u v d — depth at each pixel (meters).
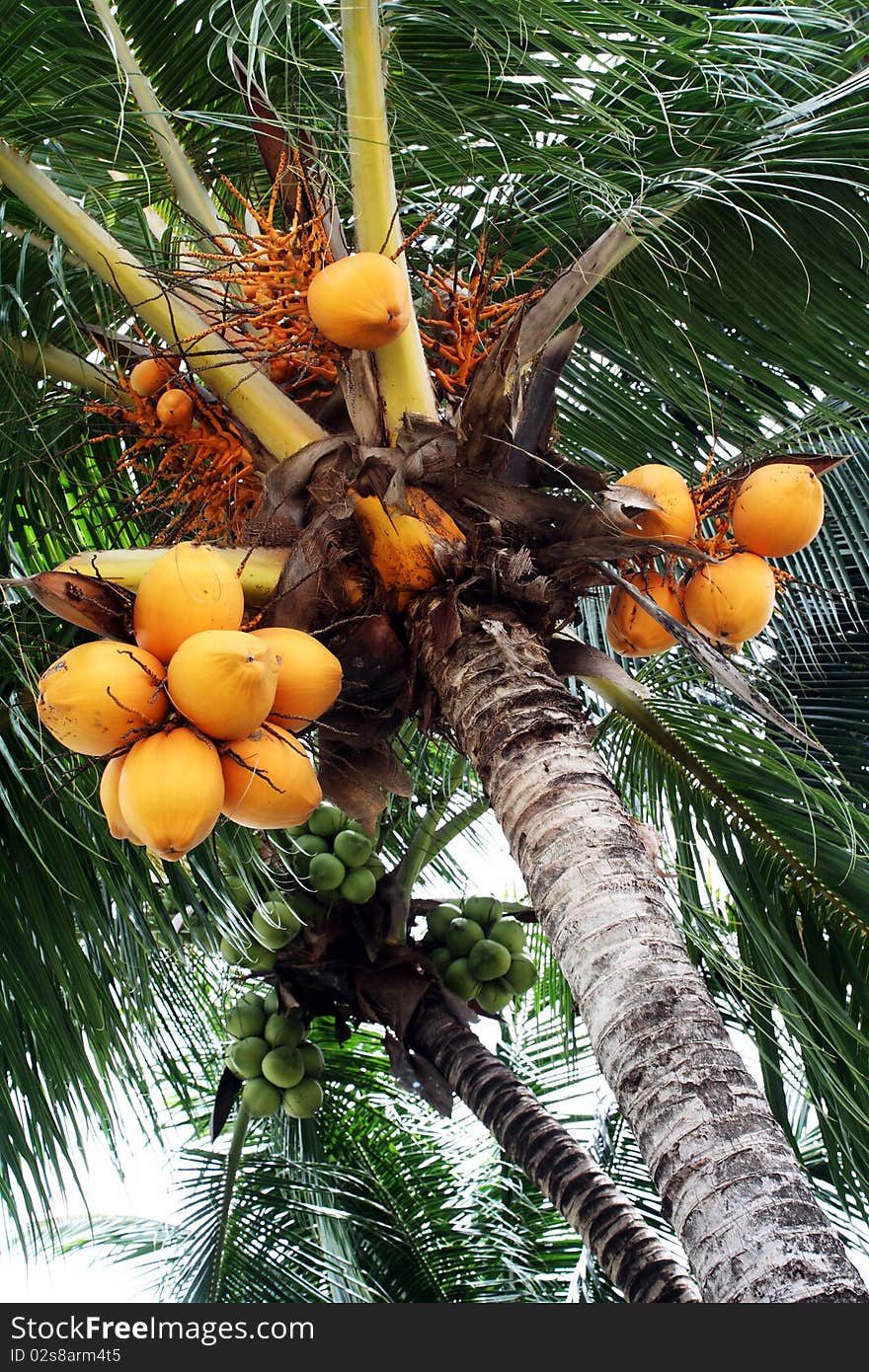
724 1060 1.75
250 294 2.59
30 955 3.13
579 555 2.43
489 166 3.22
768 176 3.20
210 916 3.45
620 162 3.27
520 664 2.30
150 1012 3.36
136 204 3.19
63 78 3.32
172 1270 4.80
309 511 2.43
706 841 3.70
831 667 4.36
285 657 2.08
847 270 3.33
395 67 3.02
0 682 3.06
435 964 4.04
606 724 3.87
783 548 2.52
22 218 3.14
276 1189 5.02
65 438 3.35
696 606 2.54
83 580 2.05
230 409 2.62
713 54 3.04
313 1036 5.73
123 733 1.91
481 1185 5.72
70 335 3.34
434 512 2.44
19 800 3.13
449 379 2.68
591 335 3.69
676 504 2.50
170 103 3.47
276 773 2.00
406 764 4.22
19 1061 3.11
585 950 1.90
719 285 3.44
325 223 2.50
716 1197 1.61
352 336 2.24
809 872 3.53
